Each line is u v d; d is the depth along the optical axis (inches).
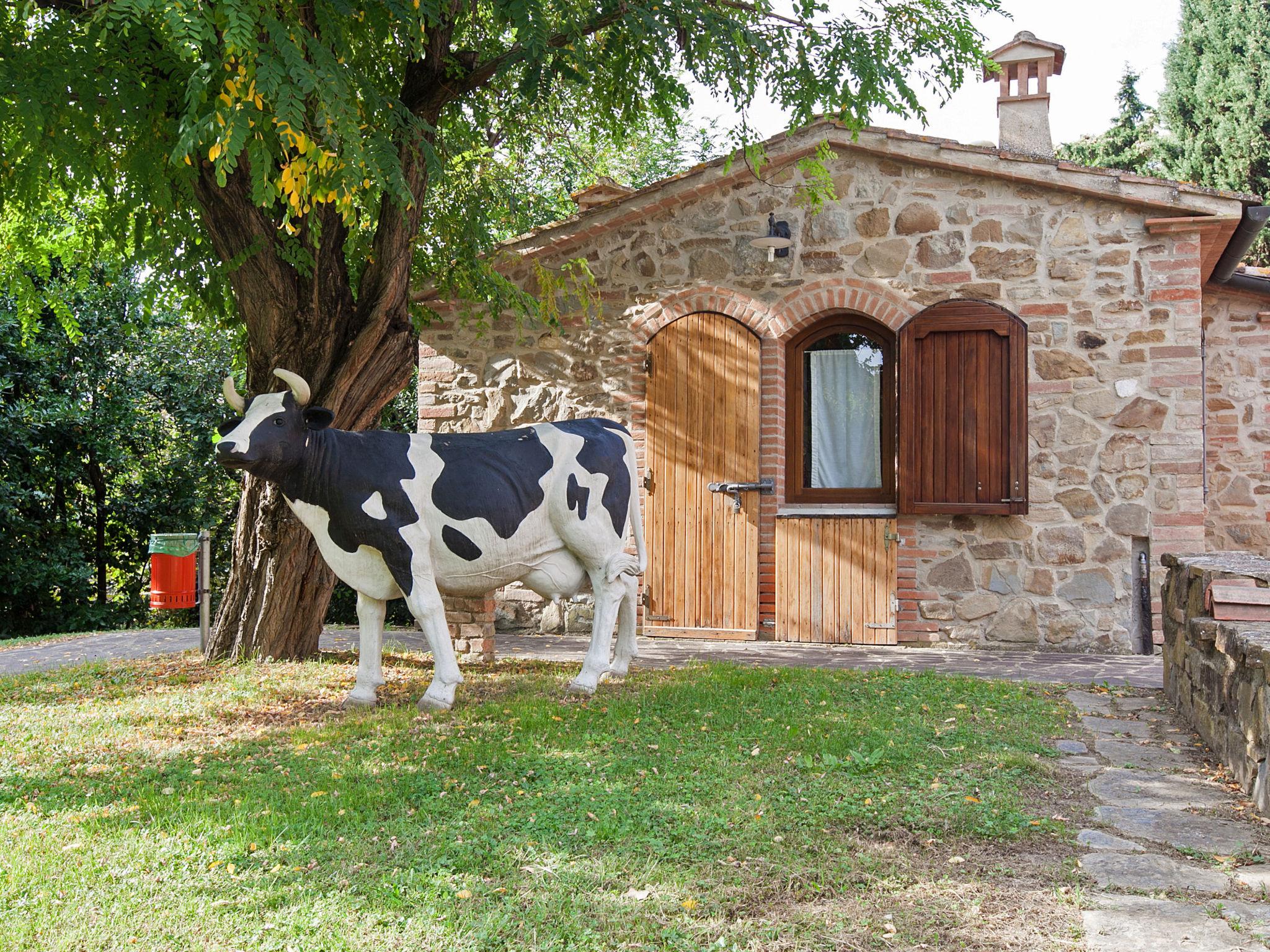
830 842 139.5
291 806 155.1
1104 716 223.5
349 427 289.0
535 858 133.1
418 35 230.7
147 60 228.7
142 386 570.6
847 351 364.8
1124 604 323.3
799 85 289.3
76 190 277.3
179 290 304.3
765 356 359.9
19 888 123.3
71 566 542.3
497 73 285.0
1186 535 318.7
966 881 126.3
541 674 275.4
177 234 271.1
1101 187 324.2
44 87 209.5
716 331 364.8
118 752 191.6
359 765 179.9
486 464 234.2
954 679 262.5
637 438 370.9
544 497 241.1
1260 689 156.8
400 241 284.2
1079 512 328.2
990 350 337.1
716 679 260.1
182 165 229.1
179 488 590.9
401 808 155.1
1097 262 329.7
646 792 160.6
